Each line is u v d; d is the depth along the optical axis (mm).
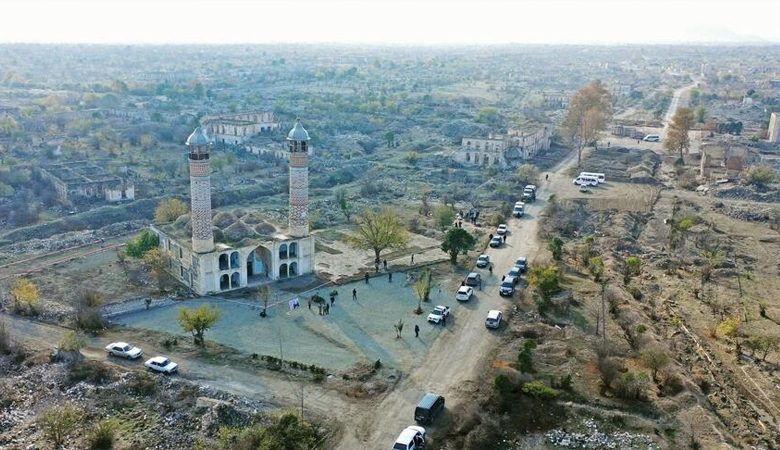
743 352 81062
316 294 94062
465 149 192250
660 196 156625
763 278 106500
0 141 196000
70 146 191250
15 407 65375
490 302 91750
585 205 146750
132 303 89250
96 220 137250
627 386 66188
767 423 65688
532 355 74750
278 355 75125
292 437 57750
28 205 142375
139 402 65562
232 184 162875
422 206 144500
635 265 105562
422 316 86750
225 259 95000
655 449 58312
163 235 103812
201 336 77062
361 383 68625
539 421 62688
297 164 97875
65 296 93250
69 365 71375
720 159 180125
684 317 90438
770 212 138625
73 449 58406
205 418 61719
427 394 64000
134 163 182125
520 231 128125
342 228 131250
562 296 91938
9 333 80188
